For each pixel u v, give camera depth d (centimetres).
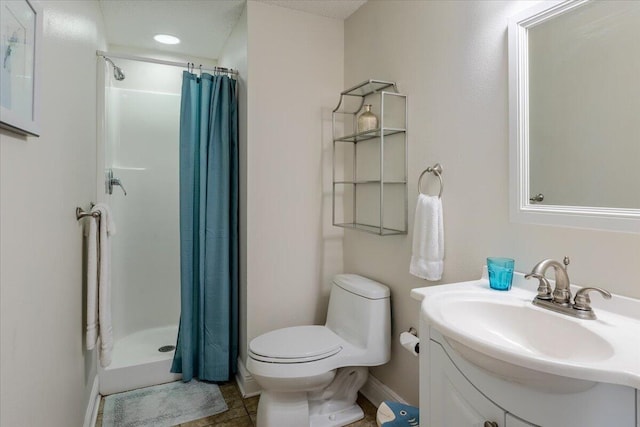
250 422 185
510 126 126
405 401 181
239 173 230
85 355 169
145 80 282
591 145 105
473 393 90
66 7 129
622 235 98
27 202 89
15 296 81
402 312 183
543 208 117
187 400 204
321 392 189
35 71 88
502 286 120
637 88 95
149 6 216
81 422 158
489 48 135
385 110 197
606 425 68
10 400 77
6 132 76
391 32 191
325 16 231
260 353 165
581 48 107
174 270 293
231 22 237
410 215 178
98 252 163
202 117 222
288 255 223
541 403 74
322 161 232
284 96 220
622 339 81
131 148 276
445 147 156
